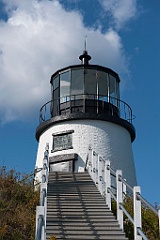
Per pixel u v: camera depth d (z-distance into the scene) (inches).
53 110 804.6
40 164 773.3
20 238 354.9
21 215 406.0
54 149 754.2
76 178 561.6
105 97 794.8
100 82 802.8
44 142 786.2
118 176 368.5
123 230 356.8
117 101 815.7
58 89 806.5
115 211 427.5
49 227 344.8
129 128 796.6
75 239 320.8
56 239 317.1
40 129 801.6
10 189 470.6
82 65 805.9
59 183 522.6
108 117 762.2
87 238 324.2
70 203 420.8
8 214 402.9
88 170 607.5
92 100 779.4
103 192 461.4
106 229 344.2
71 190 478.0
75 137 744.3
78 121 757.3
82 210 398.0
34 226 374.3
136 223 278.2
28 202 454.6
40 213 217.8
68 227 347.9
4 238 349.7
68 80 802.8
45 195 294.0
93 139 741.3
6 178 505.0
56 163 743.7
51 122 774.5
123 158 754.8
